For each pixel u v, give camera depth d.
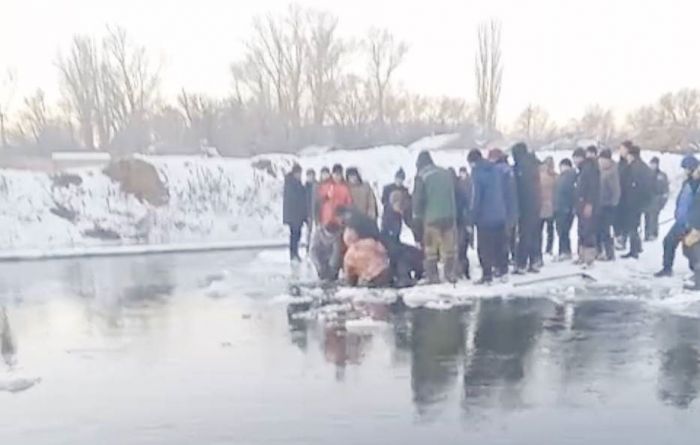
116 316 10.59
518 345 8.09
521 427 5.57
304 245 20.22
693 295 10.69
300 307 10.86
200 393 6.59
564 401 6.16
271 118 43.03
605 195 13.44
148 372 7.36
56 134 43.47
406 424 5.68
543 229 15.09
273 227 27.03
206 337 8.94
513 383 6.70
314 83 44.59
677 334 8.46
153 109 44.12
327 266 13.73
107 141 43.62
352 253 12.36
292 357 7.81
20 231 23.19
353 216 12.56
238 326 9.56
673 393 6.34
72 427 5.75
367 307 10.53
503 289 11.55
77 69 43.62
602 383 6.65
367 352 7.95
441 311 10.09
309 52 44.53
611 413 5.86
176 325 9.77
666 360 7.36
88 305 11.68
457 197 12.38
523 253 12.80
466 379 6.85
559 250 14.21
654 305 10.28
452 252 12.02
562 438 5.33
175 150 39.09
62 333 9.43
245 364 7.58
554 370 7.09
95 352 8.30
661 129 47.78
